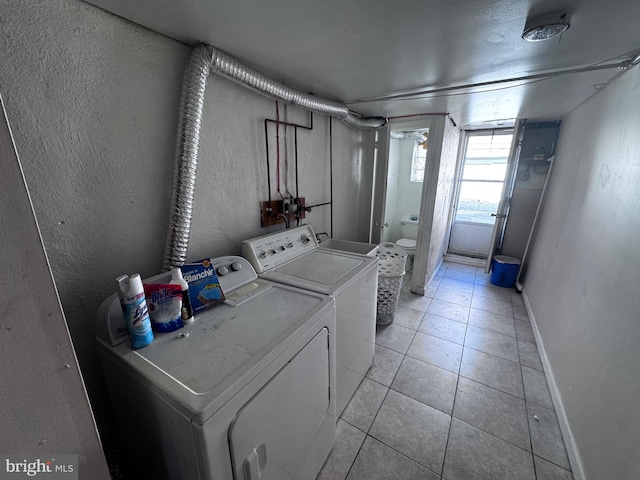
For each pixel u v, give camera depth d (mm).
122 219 1104
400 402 1739
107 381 973
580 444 1314
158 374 780
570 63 1397
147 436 881
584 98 2104
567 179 2443
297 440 1066
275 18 980
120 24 989
